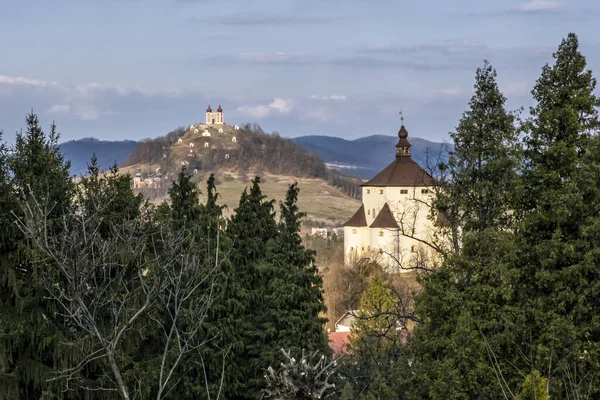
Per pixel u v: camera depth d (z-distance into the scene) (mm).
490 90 33500
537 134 32688
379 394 32812
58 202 30797
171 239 21781
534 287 31953
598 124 32656
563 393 28547
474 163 33125
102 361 30562
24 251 29312
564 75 32719
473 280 31219
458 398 29578
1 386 29469
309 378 8703
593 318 29422
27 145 31656
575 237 31344
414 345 32375
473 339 29984
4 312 30484
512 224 33281
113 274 29344
